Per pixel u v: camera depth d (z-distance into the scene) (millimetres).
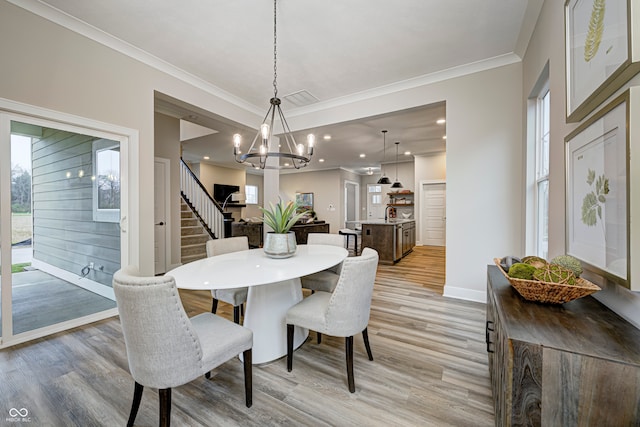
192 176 6715
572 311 1172
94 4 2184
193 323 1608
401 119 4809
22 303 2375
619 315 1124
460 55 2902
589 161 1237
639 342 909
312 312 1778
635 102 917
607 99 1140
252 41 2672
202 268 1845
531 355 915
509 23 2395
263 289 2014
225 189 9344
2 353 2059
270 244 2184
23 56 2137
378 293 3535
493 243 3037
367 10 2240
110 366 1897
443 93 3279
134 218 2822
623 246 982
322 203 10289
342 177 10164
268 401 1565
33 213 2396
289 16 2316
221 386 1709
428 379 1751
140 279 1146
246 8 2225
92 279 2844
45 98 2246
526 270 1310
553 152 1793
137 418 1441
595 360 833
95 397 1596
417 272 4754
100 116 2580
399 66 3115
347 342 1642
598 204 1157
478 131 3082
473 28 2467
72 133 2514
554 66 1791
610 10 1056
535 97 2588
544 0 2031
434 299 3270
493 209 3025
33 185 2379
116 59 2693
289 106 4289
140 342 1188
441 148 7090
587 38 1252
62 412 1479
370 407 1511
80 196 2678
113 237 2832
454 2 2152
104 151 2719
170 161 4805
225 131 5316
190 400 1581
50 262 2576
